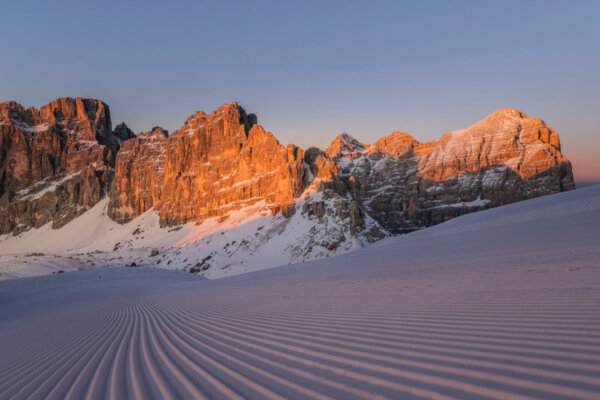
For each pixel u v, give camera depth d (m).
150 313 10.04
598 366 1.89
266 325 5.12
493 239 19.52
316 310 5.85
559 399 1.55
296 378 2.52
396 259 18.09
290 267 29.94
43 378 4.02
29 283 41.88
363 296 6.86
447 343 2.84
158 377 3.17
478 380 1.97
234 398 2.30
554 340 2.51
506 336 2.80
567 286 4.95
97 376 3.62
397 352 2.78
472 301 4.75
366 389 2.09
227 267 98.31
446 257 14.62
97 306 17.75
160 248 137.00
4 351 6.93
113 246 162.62
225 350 3.87
